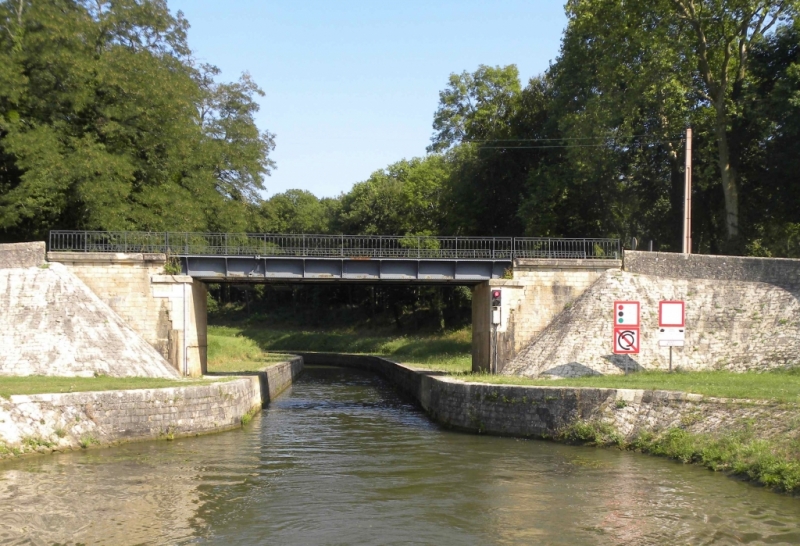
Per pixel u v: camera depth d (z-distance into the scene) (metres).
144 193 41.06
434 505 16.33
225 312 101.12
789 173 41.16
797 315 30.98
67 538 13.97
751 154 44.78
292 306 97.00
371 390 45.56
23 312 29.61
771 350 30.19
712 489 17.28
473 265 34.66
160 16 43.78
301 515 15.63
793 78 38.88
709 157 43.25
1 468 19.30
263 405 35.12
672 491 17.17
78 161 36.12
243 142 56.66
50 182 35.31
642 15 41.53
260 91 58.69
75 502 16.33
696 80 44.59
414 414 32.41
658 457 21.02
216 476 19.03
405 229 71.31
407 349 64.31
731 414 20.47
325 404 36.88
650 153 47.00
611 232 50.66
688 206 34.81
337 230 85.62
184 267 33.38
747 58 43.75
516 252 35.47
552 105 49.38
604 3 43.25
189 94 44.44
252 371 38.19
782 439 18.48
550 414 24.47
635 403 22.88
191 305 32.75
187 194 42.88
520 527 14.75
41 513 15.42
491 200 57.75
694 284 33.59
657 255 34.22
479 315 36.75
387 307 83.69
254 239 46.47
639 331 29.98
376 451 22.50
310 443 23.98
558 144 50.72
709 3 40.53
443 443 23.95
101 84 39.47
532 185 51.00
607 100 42.00
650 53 40.34
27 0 38.31
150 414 23.92
